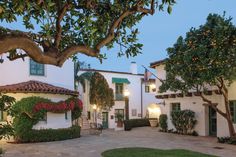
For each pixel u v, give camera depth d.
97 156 14.41
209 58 17.17
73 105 22.73
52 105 20.84
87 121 32.72
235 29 17.42
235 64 17.17
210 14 18.62
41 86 21.23
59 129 21.08
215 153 15.39
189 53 17.92
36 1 4.23
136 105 38.25
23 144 18.72
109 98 34.75
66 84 25.28
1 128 4.91
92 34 5.38
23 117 19.52
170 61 19.47
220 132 22.14
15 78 22.41
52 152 15.67
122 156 14.00
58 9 4.52
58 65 3.80
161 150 15.77
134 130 30.30
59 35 4.41
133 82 38.28
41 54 3.44
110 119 35.59
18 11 4.26
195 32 18.83
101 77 34.62
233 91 21.22
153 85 39.84
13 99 5.14
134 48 5.96
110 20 5.50
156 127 33.03
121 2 5.45
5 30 3.89
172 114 26.11
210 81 17.88
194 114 24.59
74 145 18.16
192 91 23.95
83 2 5.11
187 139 21.50
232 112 21.38
